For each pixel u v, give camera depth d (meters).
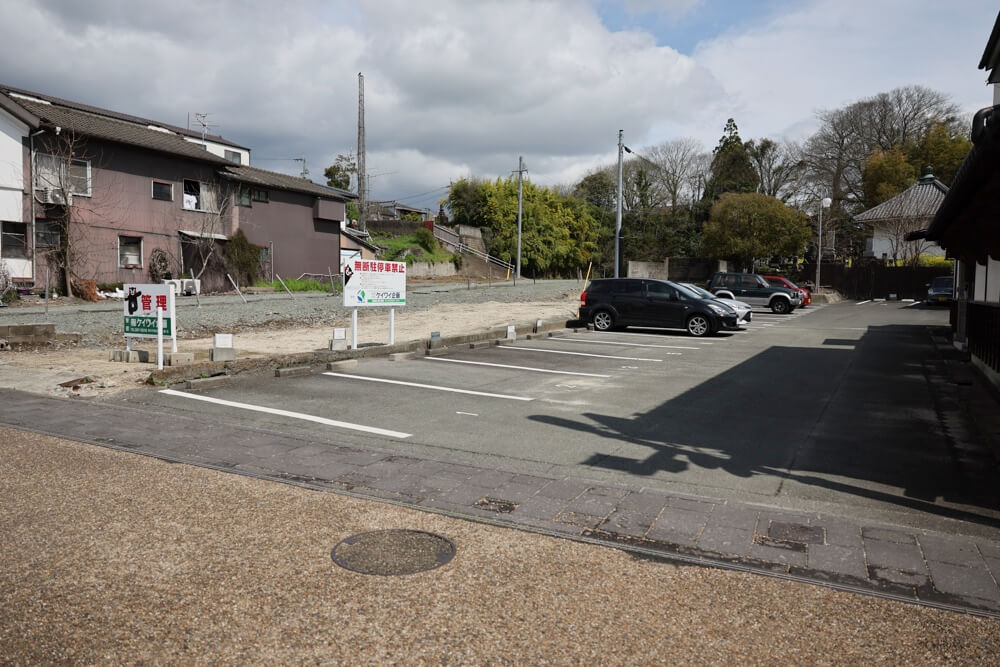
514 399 9.09
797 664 2.83
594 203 74.81
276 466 5.66
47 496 4.78
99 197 27.47
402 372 11.07
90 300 25.53
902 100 56.75
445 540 4.12
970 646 3.00
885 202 48.03
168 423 7.12
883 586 3.58
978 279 13.98
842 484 5.57
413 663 2.78
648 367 12.40
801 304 32.09
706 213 64.12
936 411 8.64
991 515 4.85
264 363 10.45
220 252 32.78
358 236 45.97
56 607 3.20
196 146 33.19
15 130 24.72
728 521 4.54
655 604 3.34
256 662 2.77
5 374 9.71
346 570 3.65
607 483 5.43
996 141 4.34
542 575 3.65
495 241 62.53
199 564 3.70
